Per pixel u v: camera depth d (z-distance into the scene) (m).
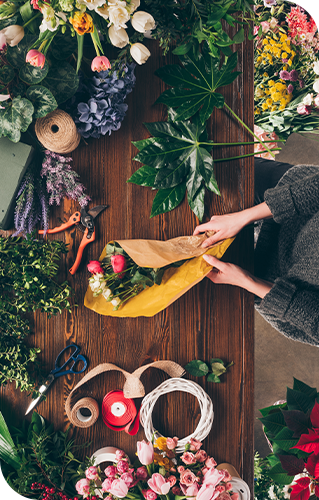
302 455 0.96
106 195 1.05
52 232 1.02
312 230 0.95
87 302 1.02
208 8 0.87
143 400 1.00
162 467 0.93
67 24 0.81
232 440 1.08
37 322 1.04
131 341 1.06
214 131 1.08
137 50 0.81
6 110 0.86
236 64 0.98
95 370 1.00
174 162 1.00
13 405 1.04
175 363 1.04
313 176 0.92
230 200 1.08
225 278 1.03
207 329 1.08
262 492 1.60
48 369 1.04
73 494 0.99
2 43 0.75
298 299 0.94
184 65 0.97
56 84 0.89
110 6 0.72
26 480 0.94
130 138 1.05
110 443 1.05
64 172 0.98
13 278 0.95
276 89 1.42
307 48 1.42
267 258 1.24
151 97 1.05
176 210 1.07
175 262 1.01
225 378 1.08
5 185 0.92
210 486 0.85
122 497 0.87
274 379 2.07
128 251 0.95
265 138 1.57
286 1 1.45
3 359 1.01
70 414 0.98
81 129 0.97
